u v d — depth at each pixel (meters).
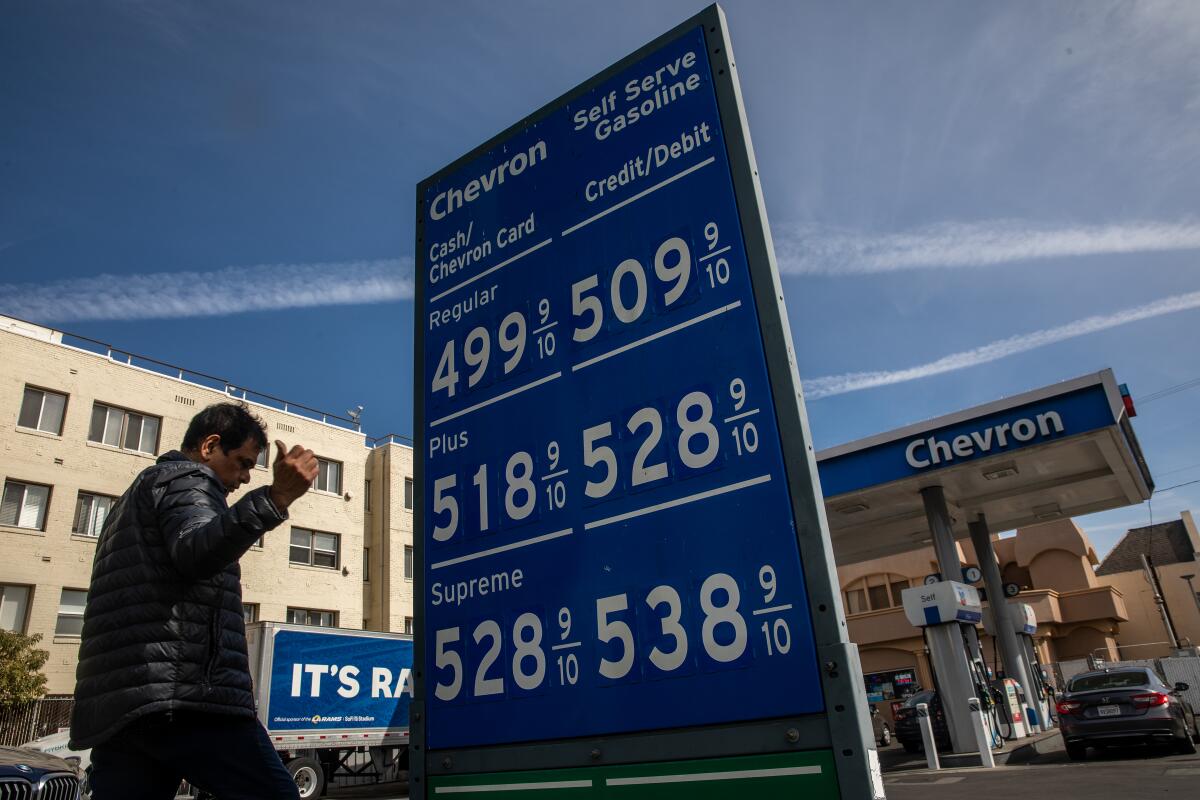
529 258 3.35
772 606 2.31
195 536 2.32
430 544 3.21
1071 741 11.89
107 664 2.34
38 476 22.23
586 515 2.78
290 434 29.20
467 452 3.24
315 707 16.11
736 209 2.78
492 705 2.79
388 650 18.11
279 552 27.50
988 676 16.55
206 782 2.43
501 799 2.67
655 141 3.09
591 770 2.50
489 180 3.65
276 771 2.53
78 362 23.80
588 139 3.32
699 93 3.03
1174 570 39.84
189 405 26.27
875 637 30.55
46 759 6.82
